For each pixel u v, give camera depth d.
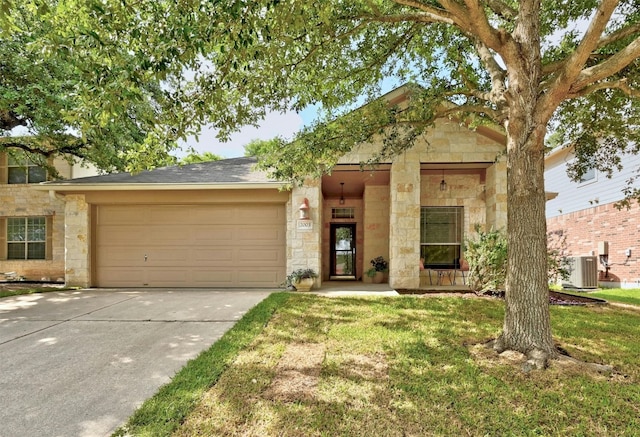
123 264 9.41
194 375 3.45
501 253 7.02
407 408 2.83
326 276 12.35
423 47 6.09
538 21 3.85
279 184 8.77
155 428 2.56
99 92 3.31
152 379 3.46
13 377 3.53
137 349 4.32
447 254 9.93
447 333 4.67
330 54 5.48
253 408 2.84
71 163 11.43
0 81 8.66
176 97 4.34
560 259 8.20
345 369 3.57
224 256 9.33
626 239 11.12
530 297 3.81
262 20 3.26
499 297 7.07
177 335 4.86
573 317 5.57
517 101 3.83
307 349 4.14
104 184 8.88
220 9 3.14
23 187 12.30
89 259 9.34
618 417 2.70
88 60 3.30
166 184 8.84
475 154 8.67
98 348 4.37
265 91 5.08
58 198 9.33
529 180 3.84
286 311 5.96
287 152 6.02
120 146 10.26
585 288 10.58
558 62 4.51
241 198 9.16
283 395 3.04
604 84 3.91
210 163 11.41
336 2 4.68
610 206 11.73
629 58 3.38
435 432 2.53
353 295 7.53
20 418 2.77
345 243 12.74
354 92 6.26
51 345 4.49
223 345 4.32
